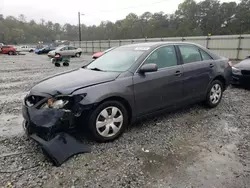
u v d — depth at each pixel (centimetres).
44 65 1561
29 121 274
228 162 259
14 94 632
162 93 355
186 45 413
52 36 10062
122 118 317
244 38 1761
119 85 305
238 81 641
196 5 5728
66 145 266
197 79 409
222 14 5441
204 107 464
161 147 296
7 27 9444
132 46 404
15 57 2614
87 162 257
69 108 269
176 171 242
